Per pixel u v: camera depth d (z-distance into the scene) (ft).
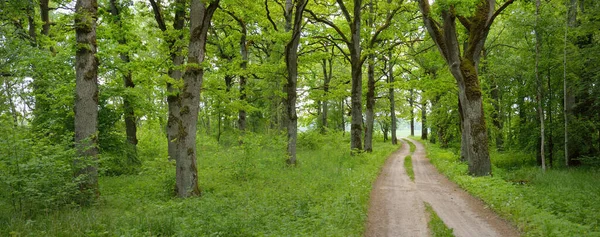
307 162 66.44
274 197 35.86
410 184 49.55
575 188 40.11
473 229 28.09
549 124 65.57
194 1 38.75
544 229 24.86
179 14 52.54
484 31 53.47
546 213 28.32
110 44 51.98
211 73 64.49
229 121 102.27
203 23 38.86
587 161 60.03
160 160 47.03
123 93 53.83
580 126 61.52
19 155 29.22
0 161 27.96
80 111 34.78
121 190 40.75
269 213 29.50
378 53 81.71
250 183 44.37
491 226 28.86
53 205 29.89
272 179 47.39
